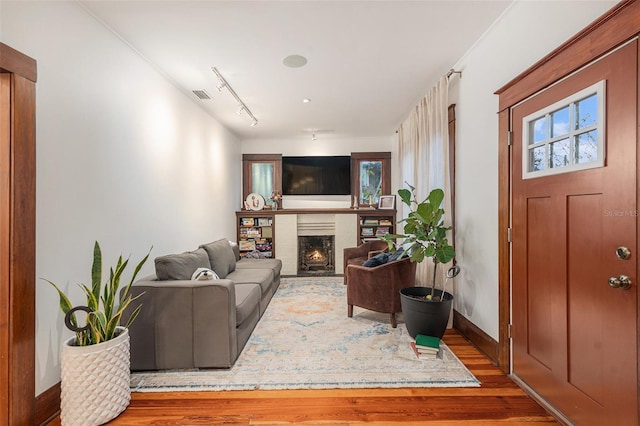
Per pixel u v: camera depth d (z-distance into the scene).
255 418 1.72
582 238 1.51
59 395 1.78
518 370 2.04
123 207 2.40
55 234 1.79
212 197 4.33
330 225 5.72
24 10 1.61
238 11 2.02
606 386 1.40
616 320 1.35
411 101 3.78
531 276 1.89
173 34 2.30
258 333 2.87
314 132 5.37
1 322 1.52
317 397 1.91
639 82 1.23
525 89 1.88
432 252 2.61
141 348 2.21
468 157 2.64
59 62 1.82
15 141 1.54
